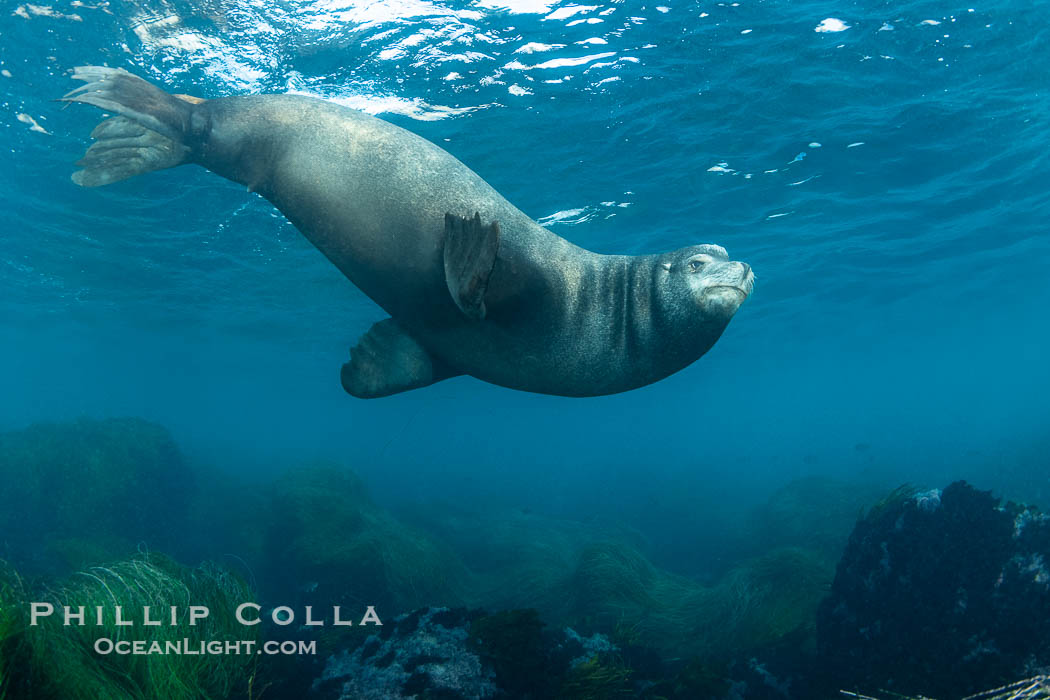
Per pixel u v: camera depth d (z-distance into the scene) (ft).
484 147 40.68
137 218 50.49
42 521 47.91
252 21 28.89
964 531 17.48
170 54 30.63
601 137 40.70
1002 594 16.12
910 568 17.99
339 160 11.36
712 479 129.39
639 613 35.88
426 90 34.42
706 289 11.03
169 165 12.28
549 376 11.79
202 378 157.69
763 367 165.58
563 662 16.88
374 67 32.30
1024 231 74.18
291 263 60.80
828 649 19.45
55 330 104.32
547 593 41.88
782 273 75.92
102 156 12.02
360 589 41.52
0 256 63.77
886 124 42.98
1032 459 80.79
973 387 434.30
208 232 52.90
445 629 16.49
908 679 16.66
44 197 47.62
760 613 30.83
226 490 68.13
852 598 19.38
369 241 11.28
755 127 41.42
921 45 35.01
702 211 54.24
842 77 36.83
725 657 26.12
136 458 55.93
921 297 104.88
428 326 11.59
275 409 252.42
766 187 50.70
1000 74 38.22
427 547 48.83
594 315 11.62
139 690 11.34
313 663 16.61
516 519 73.31
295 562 44.80
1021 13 33.01
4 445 51.60
